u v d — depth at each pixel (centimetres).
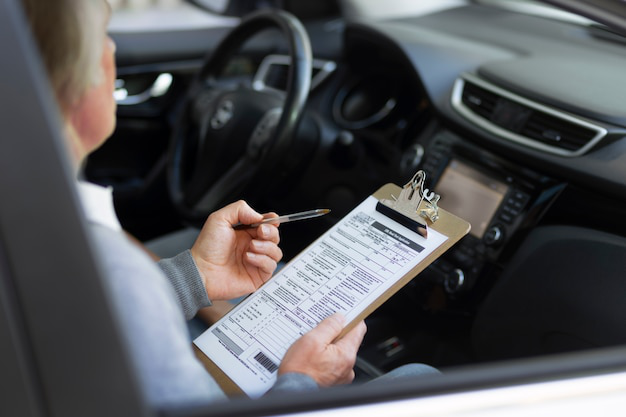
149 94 209
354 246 90
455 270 139
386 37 165
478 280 138
